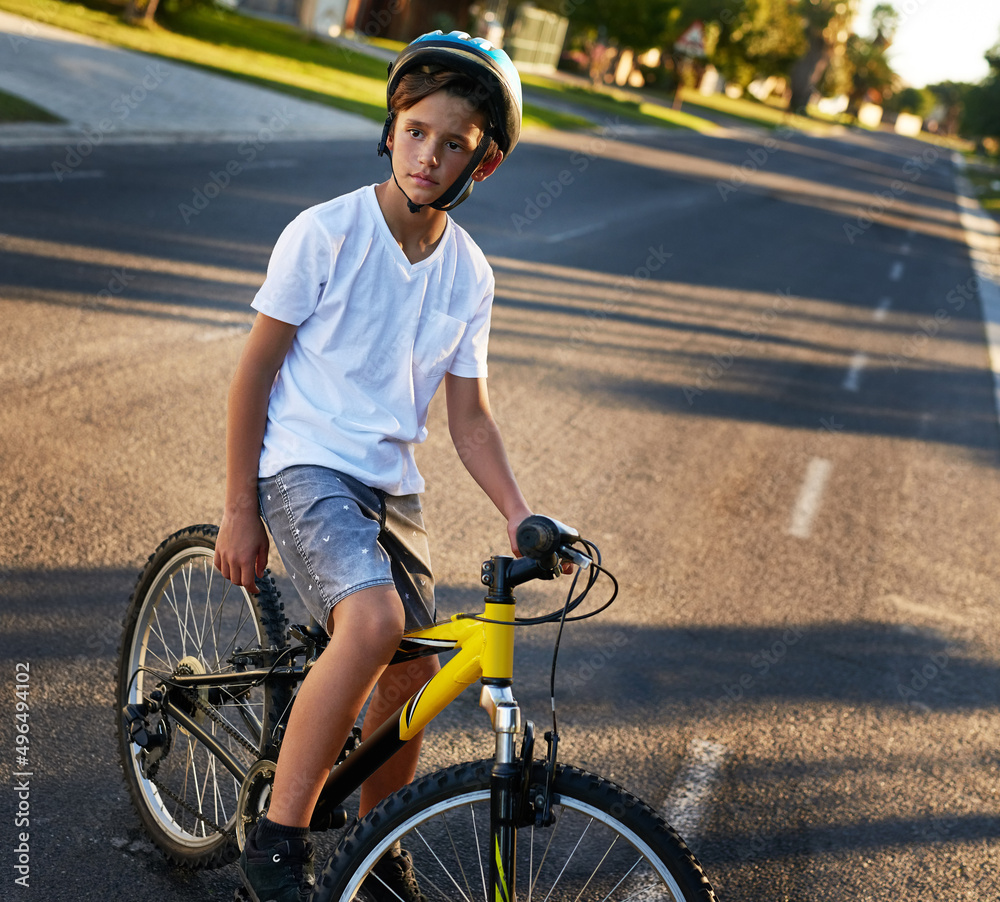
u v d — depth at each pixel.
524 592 4.41
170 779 2.71
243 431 2.03
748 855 2.96
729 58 54.91
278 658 2.34
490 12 37.53
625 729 3.50
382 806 1.94
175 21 23.69
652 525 5.29
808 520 5.76
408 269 2.04
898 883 2.93
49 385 5.37
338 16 32.28
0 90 12.73
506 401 6.71
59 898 2.39
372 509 2.07
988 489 6.89
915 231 22.31
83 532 4.05
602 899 2.59
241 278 7.99
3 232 7.71
